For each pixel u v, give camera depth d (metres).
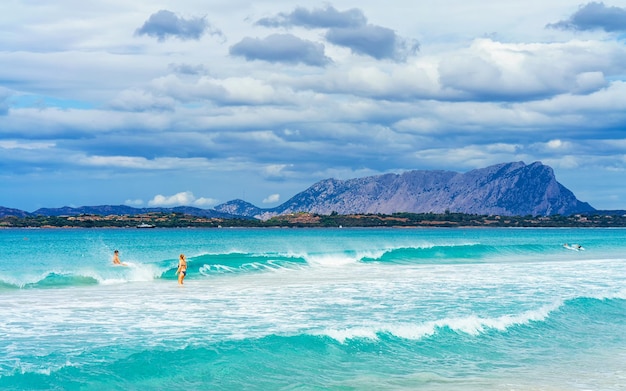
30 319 20.28
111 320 20.11
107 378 12.89
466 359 16.11
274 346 15.85
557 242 102.06
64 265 42.41
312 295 26.75
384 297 26.14
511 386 13.68
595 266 45.16
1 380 12.27
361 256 52.12
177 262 40.81
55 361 14.35
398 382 13.89
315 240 105.94
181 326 19.06
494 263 49.19
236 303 24.20
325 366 14.94
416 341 17.59
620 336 19.47
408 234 160.75
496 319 20.23
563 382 14.09
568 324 20.91
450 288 29.61
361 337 17.23
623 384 13.98
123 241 98.25
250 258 45.78
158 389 12.72
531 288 29.84
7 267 40.94
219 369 14.06
